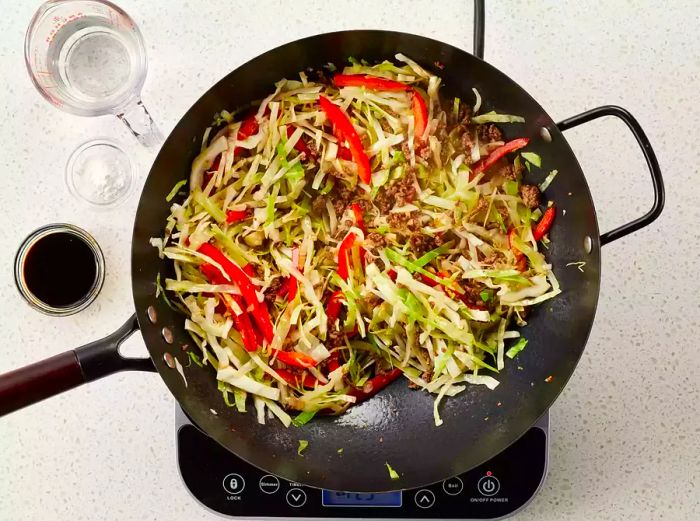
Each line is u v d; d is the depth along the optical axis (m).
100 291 0.49
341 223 0.46
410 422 0.46
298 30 0.49
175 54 0.49
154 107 0.49
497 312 0.46
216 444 0.45
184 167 0.44
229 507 0.45
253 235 0.46
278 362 0.46
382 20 0.49
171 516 0.49
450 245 0.46
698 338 0.49
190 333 0.45
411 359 0.47
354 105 0.46
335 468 0.44
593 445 0.49
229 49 0.49
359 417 0.46
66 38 0.48
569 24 0.49
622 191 0.49
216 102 0.43
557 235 0.45
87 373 0.39
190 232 0.45
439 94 0.46
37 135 0.49
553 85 0.49
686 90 0.49
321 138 0.46
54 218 0.49
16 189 0.49
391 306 0.46
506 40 0.49
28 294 0.47
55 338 0.49
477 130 0.46
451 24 0.49
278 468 0.43
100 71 0.49
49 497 0.49
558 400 0.49
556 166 0.44
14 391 0.37
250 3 0.49
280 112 0.45
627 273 0.49
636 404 0.49
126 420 0.49
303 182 0.46
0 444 0.49
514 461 0.45
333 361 0.46
